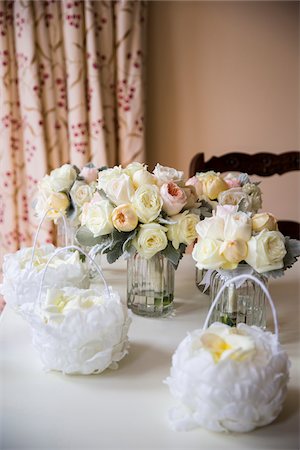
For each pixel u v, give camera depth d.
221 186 1.16
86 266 1.09
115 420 0.70
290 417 0.70
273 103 2.39
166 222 0.96
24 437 0.66
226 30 2.30
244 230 0.84
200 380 0.63
